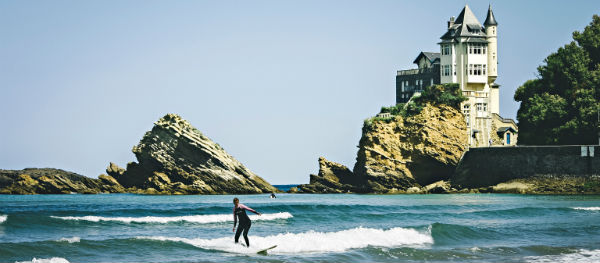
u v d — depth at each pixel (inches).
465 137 4859.7
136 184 5403.5
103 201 3742.6
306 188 5251.0
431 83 5280.5
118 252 1316.4
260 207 2354.8
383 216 2167.8
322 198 4109.3
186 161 5157.5
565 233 1795.0
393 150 4859.7
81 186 5531.5
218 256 1310.3
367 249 1425.9
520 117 5002.5
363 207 2564.0
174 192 5032.0
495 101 5260.8
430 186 4788.4
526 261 1355.8
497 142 5027.1
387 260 1330.0
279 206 2397.9
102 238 1530.5
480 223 2034.9
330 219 2071.9
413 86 5442.9
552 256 1418.6
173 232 1685.5
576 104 4458.7
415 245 1537.9
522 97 5167.3
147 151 5251.0
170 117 5260.8
